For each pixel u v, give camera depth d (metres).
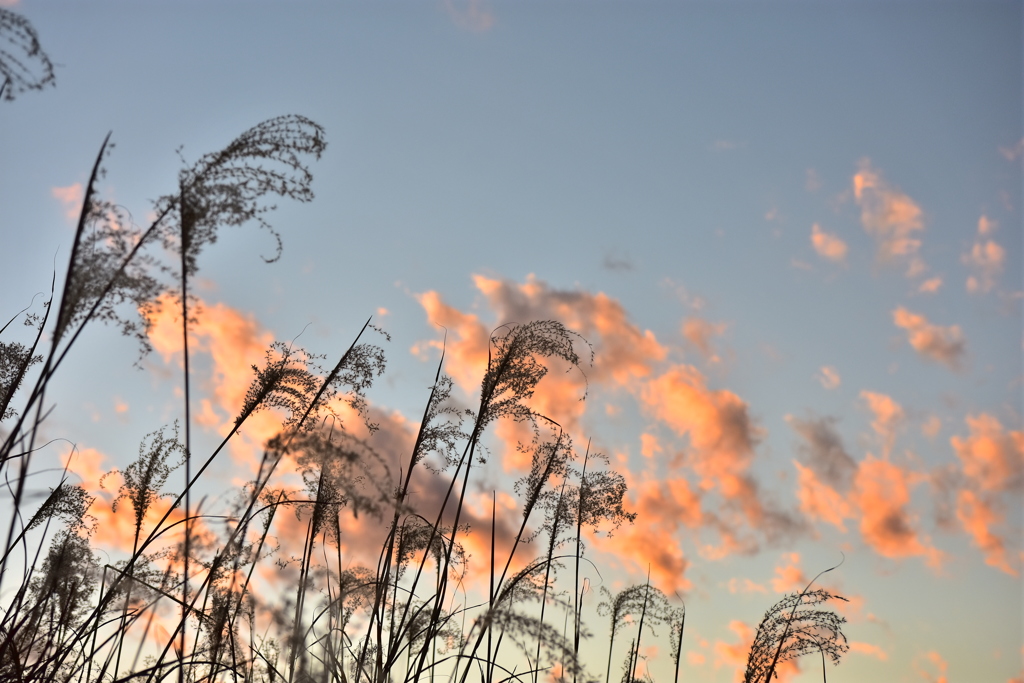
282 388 3.58
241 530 3.43
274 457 3.15
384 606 3.89
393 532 3.95
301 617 3.53
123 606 3.38
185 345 2.98
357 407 3.77
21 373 3.78
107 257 2.93
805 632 4.12
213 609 3.46
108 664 3.46
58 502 3.86
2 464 2.83
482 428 4.58
